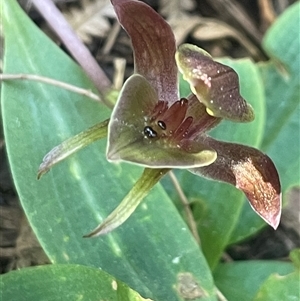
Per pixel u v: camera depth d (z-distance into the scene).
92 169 0.06
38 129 0.06
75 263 0.05
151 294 0.05
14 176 0.05
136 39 0.05
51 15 0.06
